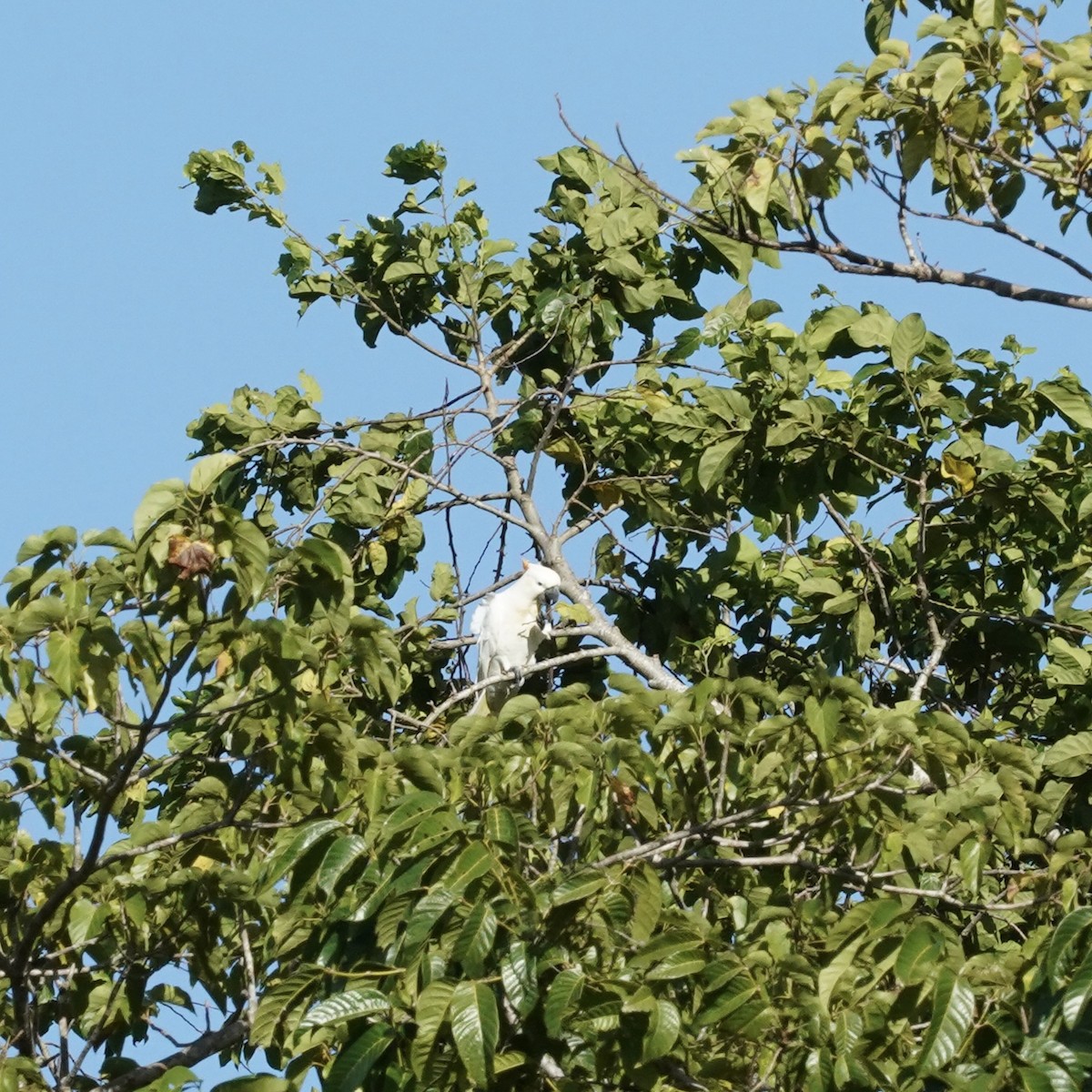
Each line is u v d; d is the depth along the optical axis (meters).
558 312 35.91
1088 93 26.66
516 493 36.16
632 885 19.84
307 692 24.20
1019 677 34.12
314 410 36.28
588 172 37.62
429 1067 18.30
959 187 27.94
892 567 33.72
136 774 24.00
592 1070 20.05
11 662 21.42
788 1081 19.73
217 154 39.06
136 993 25.97
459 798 21.77
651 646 35.75
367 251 39.75
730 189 27.12
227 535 21.06
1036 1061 18.47
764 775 22.36
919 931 19.20
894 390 31.23
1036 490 30.69
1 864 24.58
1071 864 22.61
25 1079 23.47
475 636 36.31
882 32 29.16
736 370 32.72
